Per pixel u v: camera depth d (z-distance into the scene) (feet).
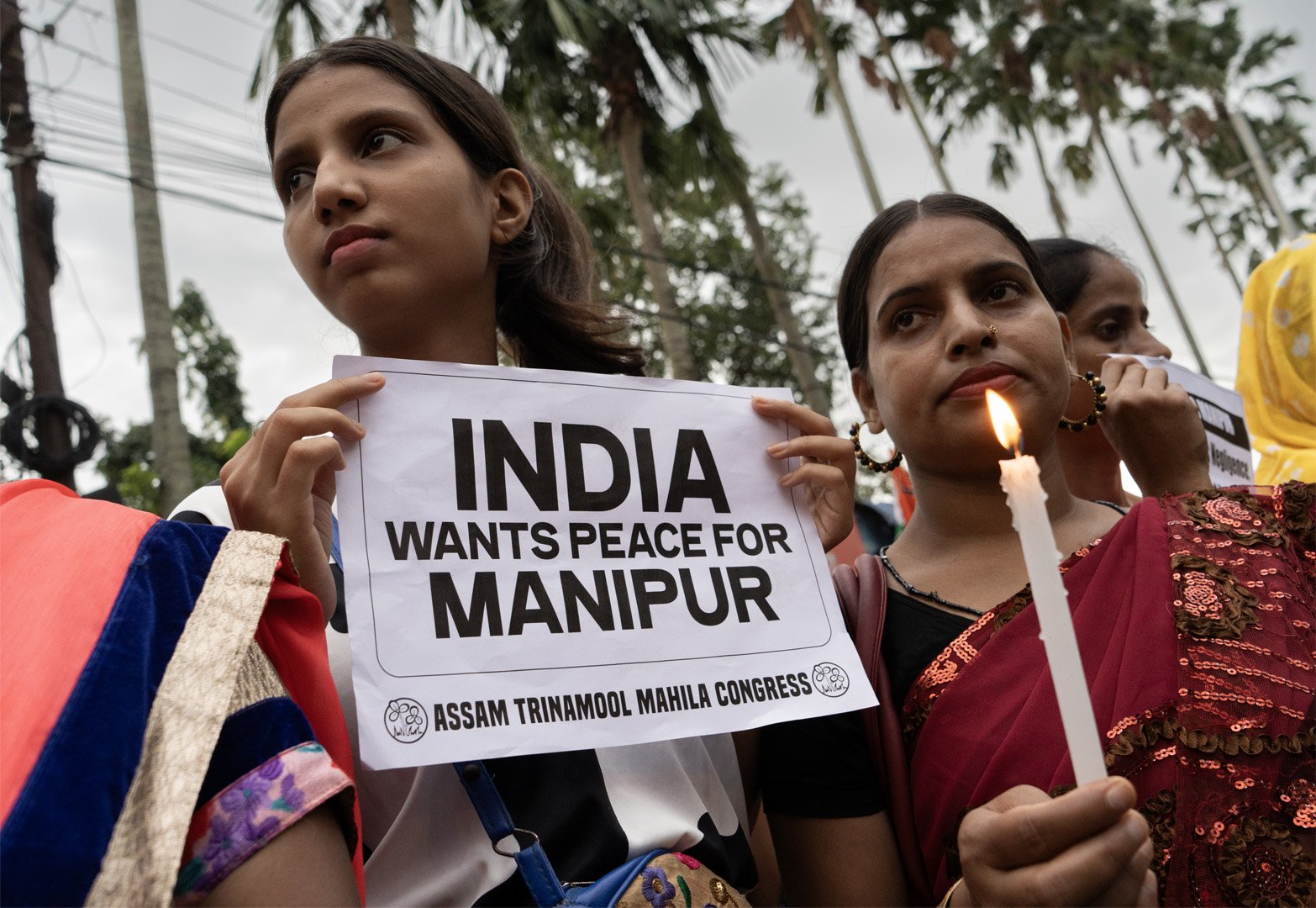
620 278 46.44
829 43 54.75
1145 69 88.22
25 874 2.39
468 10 36.81
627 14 41.45
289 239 5.03
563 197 7.02
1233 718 4.21
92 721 2.66
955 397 5.24
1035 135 76.23
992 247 5.45
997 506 5.49
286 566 3.54
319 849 2.92
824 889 5.02
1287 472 7.38
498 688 4.07
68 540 3.15
